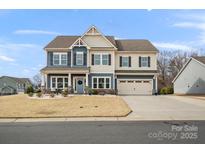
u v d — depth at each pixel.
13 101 24.84
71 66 38.31
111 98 27.88
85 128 12.62
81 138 10.46
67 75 38.09
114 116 16.44
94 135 10.99
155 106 21.77
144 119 15.47
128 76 39.47
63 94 29.62
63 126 13.27
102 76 38.47
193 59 39.25
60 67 38.25
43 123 14.37
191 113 17.75
